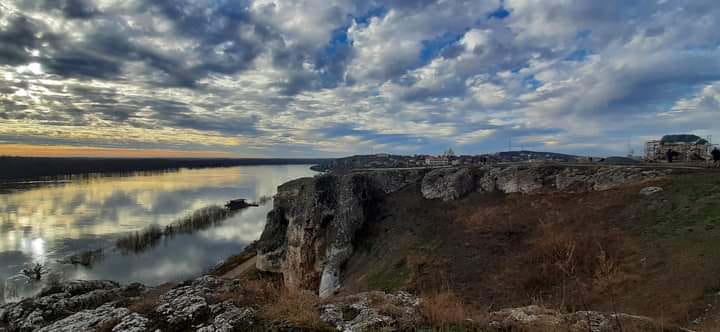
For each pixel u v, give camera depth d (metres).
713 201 24.44
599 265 21.78
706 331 12.83
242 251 65.56
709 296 15.62
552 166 41.91
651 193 29.53
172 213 110.94
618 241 24.36
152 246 73.62
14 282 53.09
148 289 14.66
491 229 33.78
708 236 20.56
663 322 11.09
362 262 38.22
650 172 33.91
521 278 23.73
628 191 31.78
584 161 54.75
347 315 11.11
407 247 35.41
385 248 37.88
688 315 15.05
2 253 67.69
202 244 75.62
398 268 31.91
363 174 51.12
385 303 12.07
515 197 40.12
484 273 26.50
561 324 10.65
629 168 35.84
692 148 55.03
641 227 25.27
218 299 11.30
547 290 21.38
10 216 101.75
